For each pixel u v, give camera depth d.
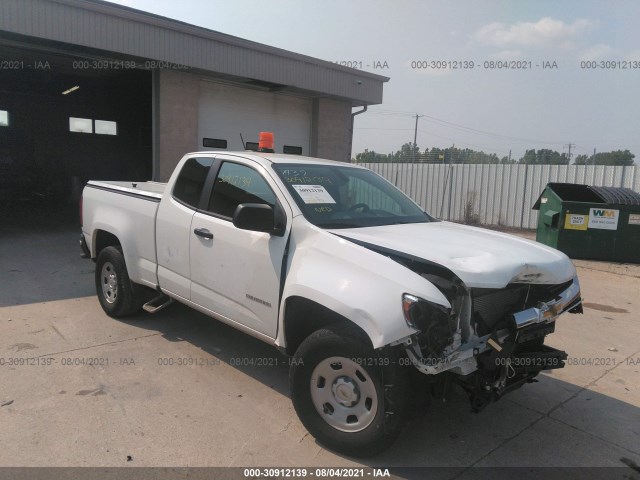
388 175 20.69
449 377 3.01
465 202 18.41
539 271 3.18
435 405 3.88
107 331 5.13
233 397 3.84
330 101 15.09
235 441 3.26
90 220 5.76
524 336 3.13
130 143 21.66
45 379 3.99
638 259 9.79
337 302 2.96
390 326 2.74
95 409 3.57
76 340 4.85
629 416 3.83
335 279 3.07
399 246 3.11
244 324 3.84
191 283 4.36
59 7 8.93
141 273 5.02
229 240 3.89
